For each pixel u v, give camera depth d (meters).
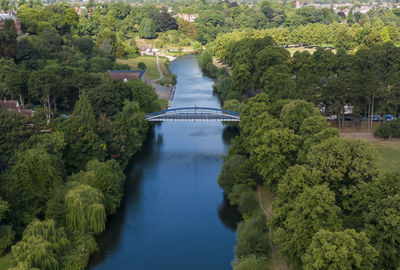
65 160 117.69
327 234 66.38
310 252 67.69
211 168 141.25
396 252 66.75
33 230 85.69
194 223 109.81
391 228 67.75
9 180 99.06
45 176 101.38
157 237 103.88
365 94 152.50
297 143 105.81
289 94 157.00
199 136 171.88
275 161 104.06
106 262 94.44
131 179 133.50
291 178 86.38
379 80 155.25
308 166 91.50
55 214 97.12
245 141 125.56
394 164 126.00
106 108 149.62
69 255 87.56
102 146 124.25
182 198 122.06
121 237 103.75
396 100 150.25
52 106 169.00
